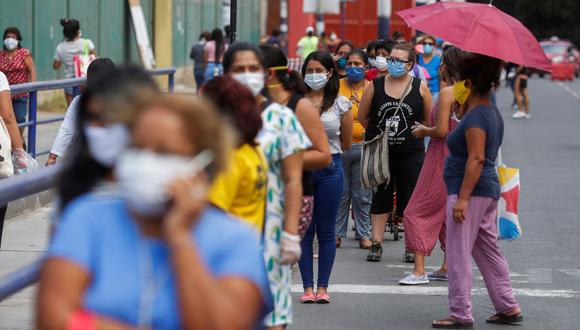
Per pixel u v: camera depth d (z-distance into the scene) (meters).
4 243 21.70
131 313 6.50
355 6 74.31
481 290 19.42
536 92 101.19
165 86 70.94
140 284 6.52
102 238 6.59
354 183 23.70
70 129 18.11
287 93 14.20
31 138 26.09
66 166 7.19
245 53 11.92
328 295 18.72
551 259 22.28
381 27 58.69
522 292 19.11
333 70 18.97
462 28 16.34
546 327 16.69
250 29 99.88
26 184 10.04
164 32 70.94
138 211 6.49
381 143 21.36
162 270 6.55
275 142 11.80
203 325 6.41
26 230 23.34
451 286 16.41
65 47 35.72
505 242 24.17
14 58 31.72
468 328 16.50
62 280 6.49
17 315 16.05
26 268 10.87
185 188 6.40
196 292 6.37
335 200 17.86
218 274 6.67
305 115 14.02
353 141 23.53
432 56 34.94
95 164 7.16
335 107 19.16
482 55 15.77
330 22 79.12
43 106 48.62
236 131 10.86
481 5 16.70
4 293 10.18
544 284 19.83
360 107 21.70
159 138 6.49
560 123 60.84
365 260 22.27
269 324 11.90
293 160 11.92
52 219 8.07
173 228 6.38
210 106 6.72
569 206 29.69
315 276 20.78
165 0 70.69
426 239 19.62
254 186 11.20
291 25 81.94
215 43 52.66
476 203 16.03
